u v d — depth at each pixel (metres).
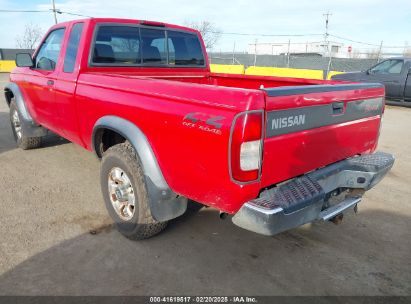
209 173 2.41
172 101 2.63
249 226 2.35
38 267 2.92
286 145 2.43
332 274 2.96
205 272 2.93
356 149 3.26
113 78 3.29
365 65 23.56
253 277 2.89
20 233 3.41
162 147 2.75
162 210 2.95
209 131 2.33
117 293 2.66
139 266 2.97
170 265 3.00
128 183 3.20
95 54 3.85
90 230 3.51
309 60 25.80
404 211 4.14
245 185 2.27
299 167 2.62
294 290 2.75
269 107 2.22
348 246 3.38
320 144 2.76
